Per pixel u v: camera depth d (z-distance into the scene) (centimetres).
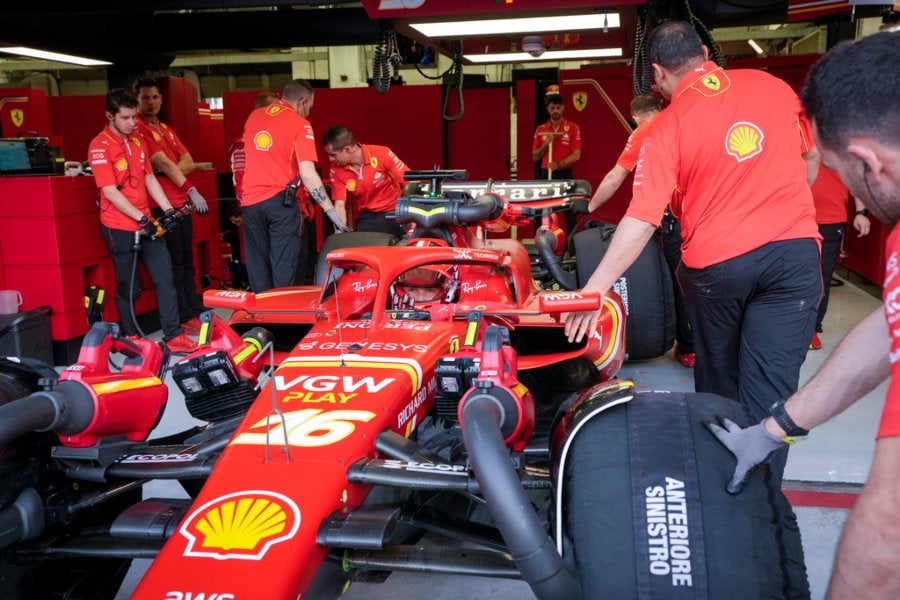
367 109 1152
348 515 204
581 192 628
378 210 689
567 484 199
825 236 555
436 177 492
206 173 817
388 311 334
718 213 276
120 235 576
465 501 309
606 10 519
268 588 178
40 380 227
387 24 530
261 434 231
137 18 1013
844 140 112
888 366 157
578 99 1030
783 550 183
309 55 2073
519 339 375
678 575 180
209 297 330
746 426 203
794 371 280
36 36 903
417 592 280
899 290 108
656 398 213
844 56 113
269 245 611
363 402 243
